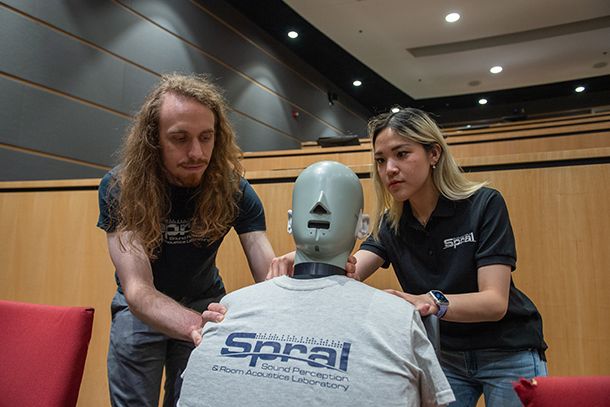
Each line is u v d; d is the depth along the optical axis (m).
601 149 1.37
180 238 1.14
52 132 3.27
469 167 1.50
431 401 0.61
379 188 1.16
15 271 1.88
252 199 1.23
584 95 8.16
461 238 1.01
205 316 0.71
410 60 6.68
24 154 3.10
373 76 7.25
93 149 3.53
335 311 0.62
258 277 1.16
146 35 4.11
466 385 1.05
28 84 3.16
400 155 1.02
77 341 0.97
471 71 7.05
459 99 8.38
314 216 0.72
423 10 5.36
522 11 5.38
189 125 0.99
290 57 6.32
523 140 2.78
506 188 1.45
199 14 4.77
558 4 5.25
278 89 5.95
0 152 2.97
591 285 1.31
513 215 1.43
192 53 4.61
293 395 0.56
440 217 1.04
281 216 1.68
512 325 0.99
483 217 1.00
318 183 0.73
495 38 6.10
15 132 3.05
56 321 0.99
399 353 0.58
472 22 5.62
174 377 1.17
